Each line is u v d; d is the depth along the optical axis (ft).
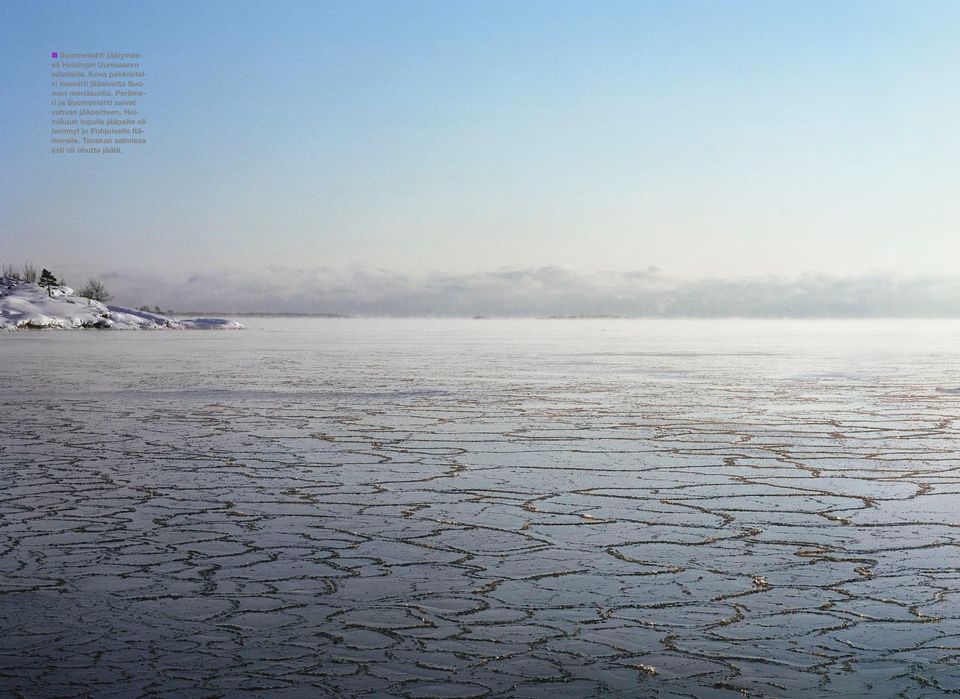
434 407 49.01
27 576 16.44
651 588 15.75
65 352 122.83
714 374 79.00
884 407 48.96
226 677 11.96
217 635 13.47
